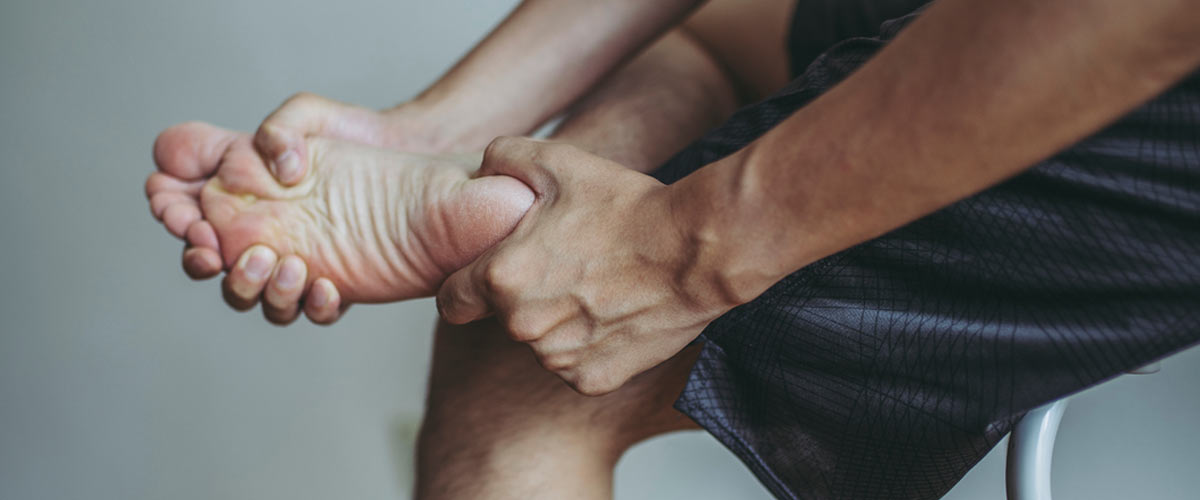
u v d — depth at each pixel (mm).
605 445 920
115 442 1681
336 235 869
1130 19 527
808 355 732
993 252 693
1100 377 671
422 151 1005
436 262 842
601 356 735
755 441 761
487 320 935
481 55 1029
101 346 1762
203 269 899
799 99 774
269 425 1676
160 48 1956
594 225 718
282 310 907
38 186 1874
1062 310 684
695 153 821
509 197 787
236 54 1928
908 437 723
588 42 1017
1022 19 549
